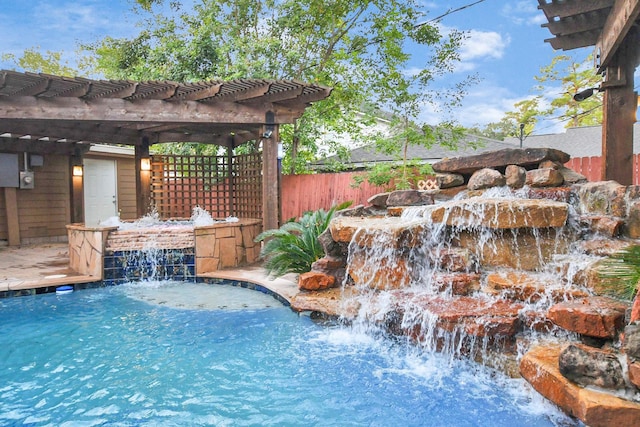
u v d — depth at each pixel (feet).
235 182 35.04
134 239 23.18
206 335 14.85
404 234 14.96
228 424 9.45
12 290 19.97
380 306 14.05
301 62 40.60
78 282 21.49
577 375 8.21
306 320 16.33
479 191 17.06
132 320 16.52
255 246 26.76
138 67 37.35
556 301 11.39
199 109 24.43
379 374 11.75
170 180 35.70
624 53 16.60
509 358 10.80
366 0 37.63
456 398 10.35
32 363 12.64
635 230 12.55
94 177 42.34
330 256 17.70
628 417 7.23
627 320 8.94
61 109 22.38
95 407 10.13
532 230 13.66
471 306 12.33
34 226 36.29
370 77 36.83
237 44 37.73
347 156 43.93
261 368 12.25
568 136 73.67
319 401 10.43
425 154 52.75
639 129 61.57
